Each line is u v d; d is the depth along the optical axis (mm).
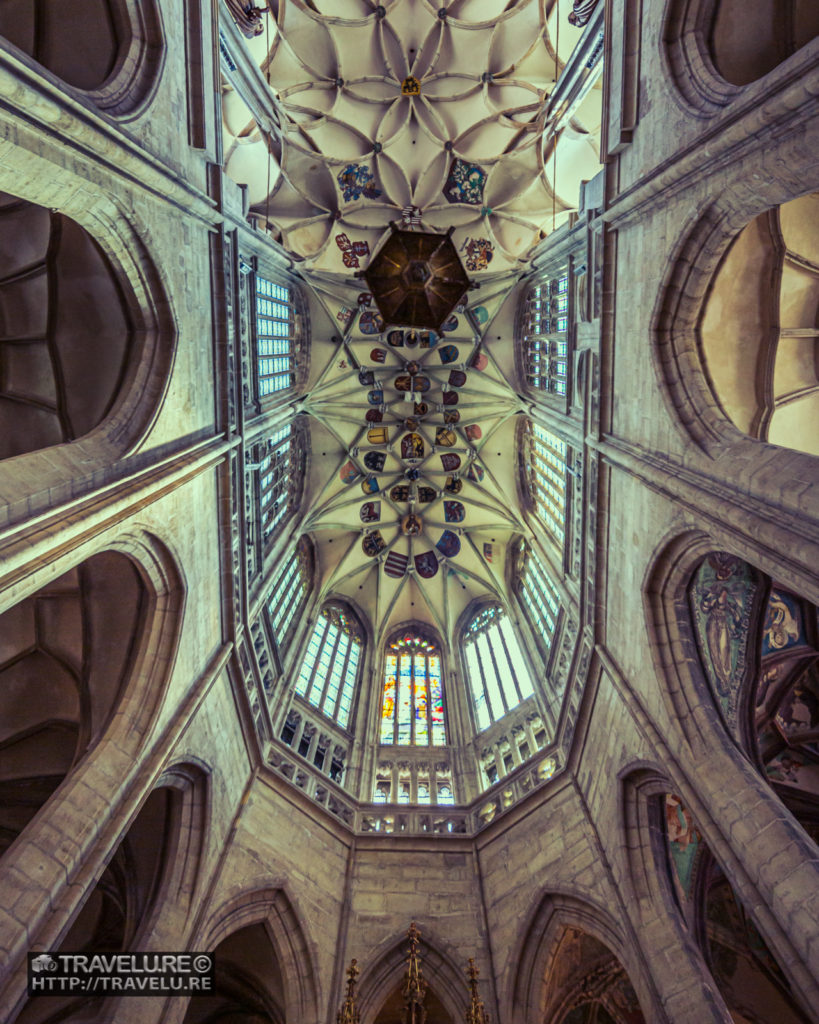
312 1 20953
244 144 21453
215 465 14070
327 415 25828
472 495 26922
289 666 21094
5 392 13852
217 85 14477
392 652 26219
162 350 12320
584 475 15594
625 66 13555
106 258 11352
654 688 12141
